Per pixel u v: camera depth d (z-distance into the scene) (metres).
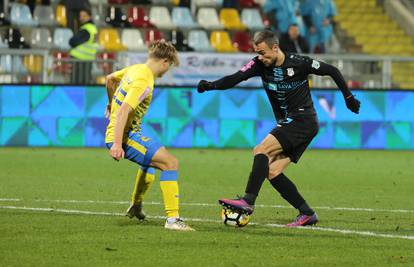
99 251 19.75
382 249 20.77
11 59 54.78
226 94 55.81
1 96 53.69
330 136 56.94
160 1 68.56
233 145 56.00
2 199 29.55
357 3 78.81
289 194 24.69
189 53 55.56
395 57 58.34
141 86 22.83
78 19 63.53
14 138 54.00
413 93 57.62
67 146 54.44
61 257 19.00
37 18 65.06
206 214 26.84
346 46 75.19
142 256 19.28
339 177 40.34
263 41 24.16
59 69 55.41
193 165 44.56
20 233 21.92
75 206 28.05
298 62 24.47
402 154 54.62
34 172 39.56
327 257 19.64
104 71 55.84
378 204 30.59
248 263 18.80
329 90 56.75
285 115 24.97
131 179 37.47
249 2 71.94
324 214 27.56
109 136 23.61
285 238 22.12
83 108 54.44
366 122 57.28
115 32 65.44
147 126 54.81
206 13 69.50
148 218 25.33
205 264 18.58
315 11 68.62
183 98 55.22
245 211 23.39
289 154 24.86
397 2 78.81
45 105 54.12
